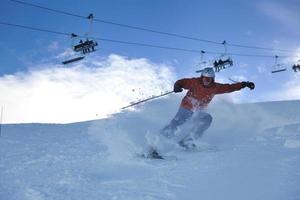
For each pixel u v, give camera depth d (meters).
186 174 4.84
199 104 6.30
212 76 6.26
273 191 3.98
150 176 4.88
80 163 5.63
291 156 5.04
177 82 6.36
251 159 5.13
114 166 5.46
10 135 7.97
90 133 7.75
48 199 4.17
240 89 6.43
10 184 4.69
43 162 5.68
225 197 4.00
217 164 5.10
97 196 4.22
